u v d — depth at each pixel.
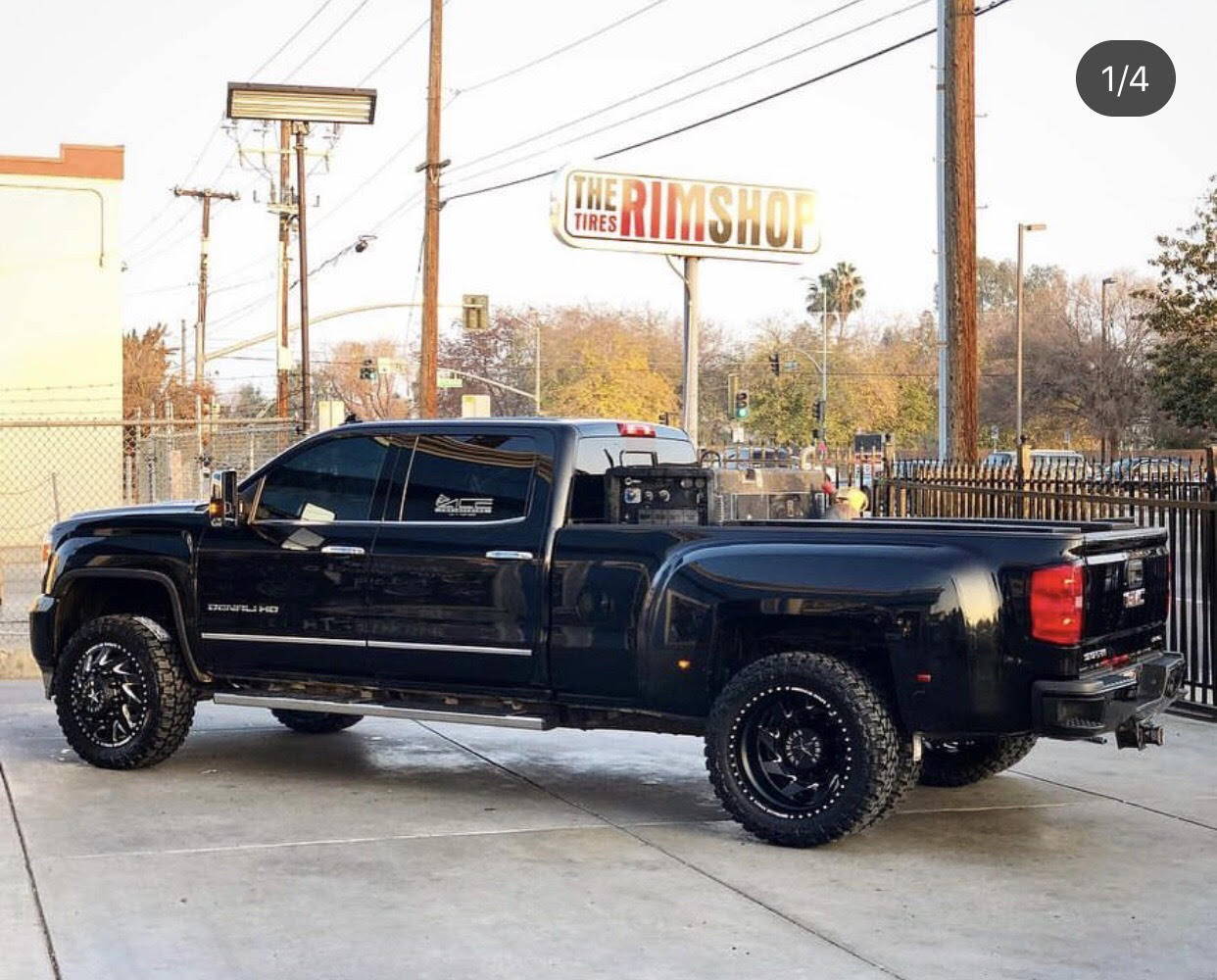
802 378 93.06
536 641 8.03
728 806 7.45
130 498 25.67
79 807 8.09
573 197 17.33
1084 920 6.21
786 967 5.60
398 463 8.59
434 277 32.81
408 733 10.52
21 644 14.63
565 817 7.98
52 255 28.89
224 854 7.13
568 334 93.31
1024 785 8.88
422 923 6.09
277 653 8.74
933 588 7.12
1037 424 74.19
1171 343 48.94
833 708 7.20
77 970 5.49
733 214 18.00
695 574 7.62
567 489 8.14
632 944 5.85
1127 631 7.68
